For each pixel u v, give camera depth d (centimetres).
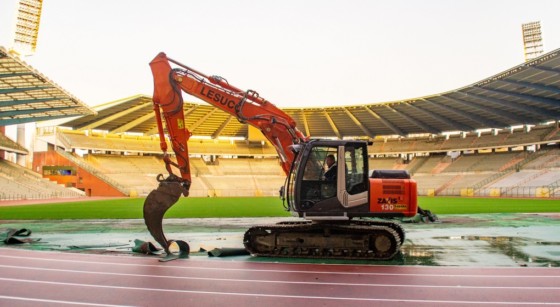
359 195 1087
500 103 5075
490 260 1064
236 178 7275
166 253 1106
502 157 6450
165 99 1194
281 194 1261
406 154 7412
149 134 7188
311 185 1097
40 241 1389
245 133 7619
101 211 2800
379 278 861
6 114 4116
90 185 6119
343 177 1090
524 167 5884
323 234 1101
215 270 934
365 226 1097
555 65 3984
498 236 1536
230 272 913
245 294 737
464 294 741
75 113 4431
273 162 7819
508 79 4509
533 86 4444
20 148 5888
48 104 3991
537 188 5106
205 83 1245
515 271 930
